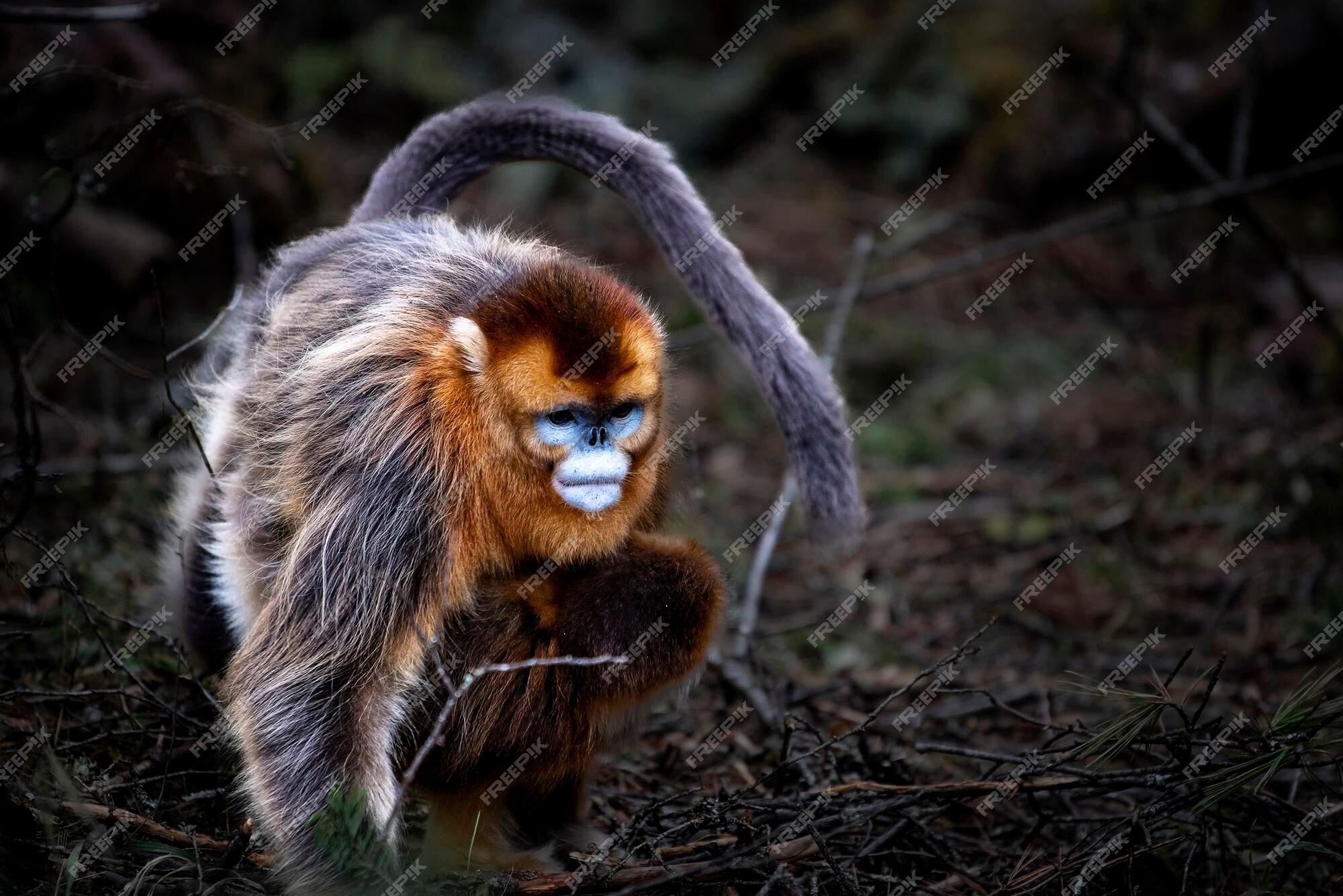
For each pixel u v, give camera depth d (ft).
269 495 13.74
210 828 14.80
